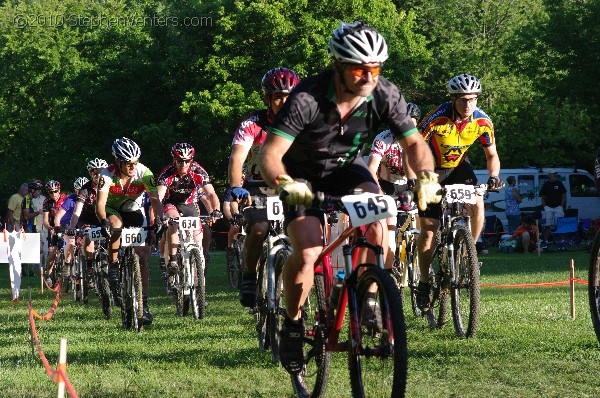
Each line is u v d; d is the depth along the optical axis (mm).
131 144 11023
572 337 8219
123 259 10812
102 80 45906
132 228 10461
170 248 11734
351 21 43188
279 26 41062
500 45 45188
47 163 51469
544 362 6977
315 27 41219
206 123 41375
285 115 5094
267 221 7051
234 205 10250
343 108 5176
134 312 10305
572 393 5914
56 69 54875
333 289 5461
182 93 43969
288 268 5484
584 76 33875
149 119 45500
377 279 4727
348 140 5352
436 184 5016
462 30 47250
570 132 41625
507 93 44094
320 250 5379
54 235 18766
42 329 11000
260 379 6719
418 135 5355
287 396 6109
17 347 9164
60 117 47375
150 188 11133
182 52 43188
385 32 42844
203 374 7082
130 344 9078
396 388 4484
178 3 49344
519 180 33594
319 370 5695
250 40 42344
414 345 8117
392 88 5281
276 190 4801
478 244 26875
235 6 43125
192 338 9344
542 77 36000
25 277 23828
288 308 5656
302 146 5367
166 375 7070
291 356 5801
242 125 7629
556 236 29438
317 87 5137
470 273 8352
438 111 9125
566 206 33875
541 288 14273
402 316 4551
